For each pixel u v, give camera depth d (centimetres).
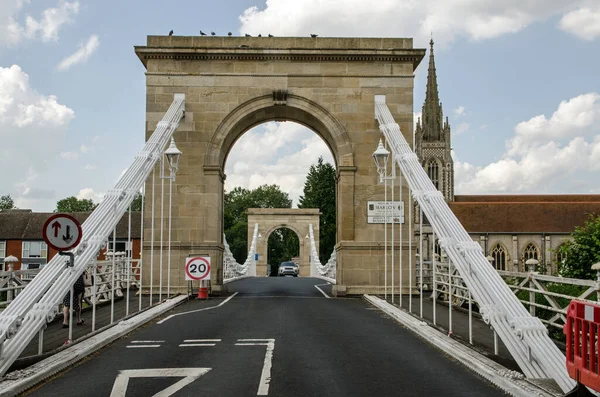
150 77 2417
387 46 2459
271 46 2441
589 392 686
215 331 1329
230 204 12138
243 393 780
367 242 2378
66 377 886
